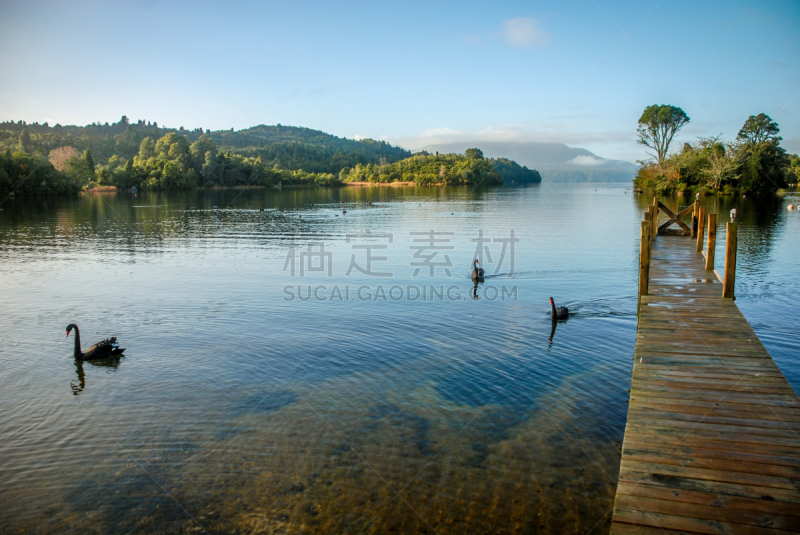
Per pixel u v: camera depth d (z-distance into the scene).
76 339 12.19
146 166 114.94
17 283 20.53
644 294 13.83
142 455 8.12
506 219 47.62
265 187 138.12
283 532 6.39
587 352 12.19
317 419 9.14
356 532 6.35
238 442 8.43
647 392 7.89
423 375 11.02
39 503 7.03
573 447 8.08
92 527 6.56
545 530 6.26
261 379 10.93
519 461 7.73
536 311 15.73
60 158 106.25
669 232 28.77
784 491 5.45
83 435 8.74
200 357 12.26
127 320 15.33
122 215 53.69
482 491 7.05
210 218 50.41
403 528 6.39
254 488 7.25
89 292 18.91
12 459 8.05
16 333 14.18
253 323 14.89
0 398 10.16
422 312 15.81
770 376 8.38
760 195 71.19
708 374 8.51
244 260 25.88
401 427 8.81
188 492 7.20
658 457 6.15
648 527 5.04
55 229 40.69
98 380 10.97
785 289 17.64
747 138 77.12
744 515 5.12
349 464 7.75
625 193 113.19
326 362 11.84
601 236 34.19
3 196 79.00
